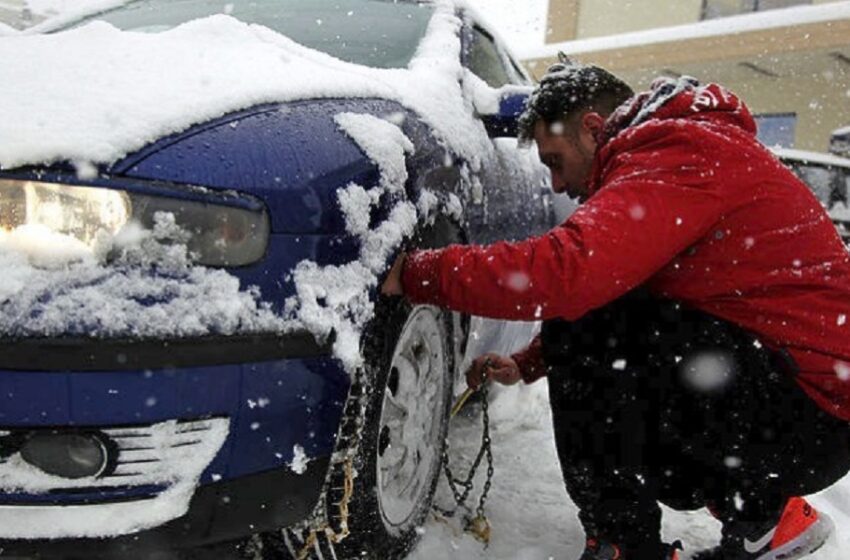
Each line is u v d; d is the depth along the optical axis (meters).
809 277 1.50
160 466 1.17
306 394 1.26
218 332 1.16
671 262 1.54
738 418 1.55
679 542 1.70
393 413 1.62
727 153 1.47
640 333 1.59
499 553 1.80
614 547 1.66
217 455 1.20
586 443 1.66
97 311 1.10
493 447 2.42
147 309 1.12
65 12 2.71
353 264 1.33
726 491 1.67
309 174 1.28
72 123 1.17
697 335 1.54
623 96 1.72
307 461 1.29
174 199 1.16
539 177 2.74
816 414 1.53
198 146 1.21
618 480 1.64
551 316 1.43
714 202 1.44
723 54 12.14
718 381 1.54
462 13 2.62
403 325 1.52
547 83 1.73
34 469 1.14
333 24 2.32
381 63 2.08
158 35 1.60
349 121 1.43
